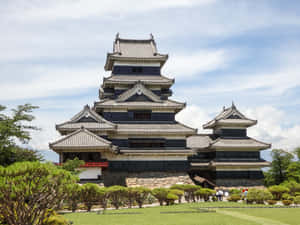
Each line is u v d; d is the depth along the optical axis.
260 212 33.47
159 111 55.38
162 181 51.75
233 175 57.25
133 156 51.97
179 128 53.69
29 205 18.89
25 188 18.20
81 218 29.94
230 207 38.03
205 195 46.53
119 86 58.91
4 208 18.03
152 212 34.03
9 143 34.53
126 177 51.00
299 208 37.22
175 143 53.66
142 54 62.16
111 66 65.50
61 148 43.59
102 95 64.38
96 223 26.77
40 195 19.47
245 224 25.94
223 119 59.06
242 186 56.88
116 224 26.12
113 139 52.28
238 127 60.09
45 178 18.83
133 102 54.88
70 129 49.28
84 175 44.88
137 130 52.16
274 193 46.34
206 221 27.39
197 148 60.28
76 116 50.97
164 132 52.56
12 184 17.61
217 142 57.91
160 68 62.19
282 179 70.44
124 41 65.69
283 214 31.83
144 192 40.28
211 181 59.03
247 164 56.88
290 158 70.06
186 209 36.28
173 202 42.28
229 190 54.53
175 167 52.78
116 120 54.00
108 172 50.62
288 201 40.88
